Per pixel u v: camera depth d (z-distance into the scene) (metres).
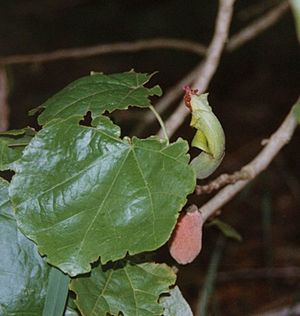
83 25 3.30
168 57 3.15
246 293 1.79
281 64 3.16
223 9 1.01
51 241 0.68
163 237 0.67
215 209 0.87
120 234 0.67
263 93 3.09
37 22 3.29
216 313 1.28
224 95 3.10
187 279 1.76
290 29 3.10
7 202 0.70
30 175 0.68
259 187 2.14
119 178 0.68
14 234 0.70
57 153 0.68
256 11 1.66
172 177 0.67
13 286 0.70
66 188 0.68
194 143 0.71
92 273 0.72
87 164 0.68
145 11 3.28
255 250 1.96
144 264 0.72
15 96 2.66
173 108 2.35
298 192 2.22
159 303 0.73
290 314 1.36
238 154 2.63
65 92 0.75
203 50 1.39
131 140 0.68
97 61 3.14
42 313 0.70
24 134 0.75
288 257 1.92
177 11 3.21
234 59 3.16
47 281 0.70
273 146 0.88
